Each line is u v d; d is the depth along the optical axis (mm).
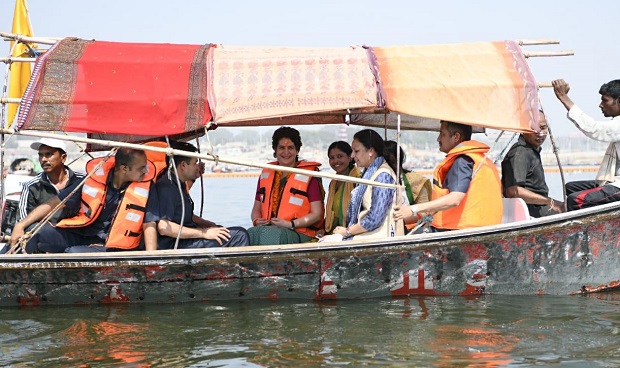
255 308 6152
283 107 6031
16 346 5246
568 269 6473
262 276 6297
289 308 6141
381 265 6340
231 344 5266
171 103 6000
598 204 6734
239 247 6188
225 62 6211
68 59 6109
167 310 6137
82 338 5422
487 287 6465
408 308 6109
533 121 6254
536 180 7027
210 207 17547
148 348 5191
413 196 6918
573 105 6746
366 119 8242
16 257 6051
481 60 6375
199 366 4840
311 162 7109
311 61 6227
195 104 6023
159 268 6180
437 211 6355
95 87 6020
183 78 6117
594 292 6602
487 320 5762
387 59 6332
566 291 6535
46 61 6062
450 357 4949
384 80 6184
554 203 6961
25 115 5883
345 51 6398
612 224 6430
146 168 6332
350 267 6316
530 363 4820
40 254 6105
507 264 6418
